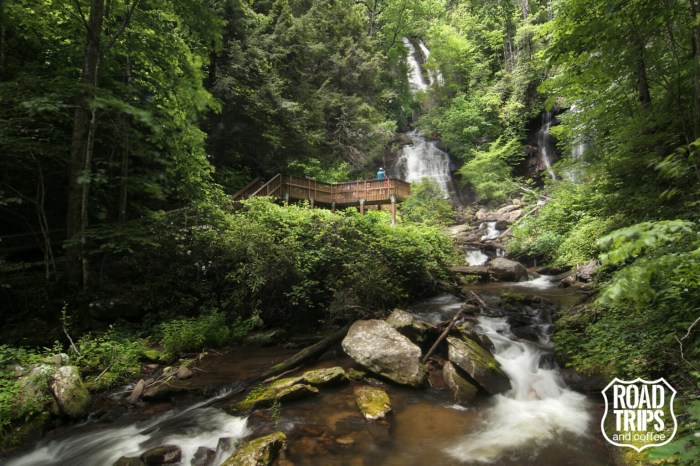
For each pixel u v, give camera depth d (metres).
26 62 8.05
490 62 30.02
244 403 4.51
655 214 5.58
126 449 3.74
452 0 41.53
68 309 6.50
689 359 3.48
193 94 8.28
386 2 32.16
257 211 8.88
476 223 19.33
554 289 9.20
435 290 9.20
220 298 7.78
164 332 6.43
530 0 28.33
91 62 6.84
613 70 5.86
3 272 7.02
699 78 4.65
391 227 9.98
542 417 4.18
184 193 8.45
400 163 26.67
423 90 32.25
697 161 4.32
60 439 3.94
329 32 23.42
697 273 2.78
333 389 4.86
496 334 6.36
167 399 4.80
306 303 7.57
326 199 16.16
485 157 22.22
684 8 4.62
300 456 3.45
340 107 21.44
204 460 3.47
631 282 2.10
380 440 3.73
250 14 16.16
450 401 4.59
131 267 7.66
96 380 5.00
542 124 24.33
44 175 8.31
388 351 5.25
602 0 5.34
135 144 8.17
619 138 6.57
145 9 7.89
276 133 16.19
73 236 6.73
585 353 4.90
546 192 19.81
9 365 4.64
